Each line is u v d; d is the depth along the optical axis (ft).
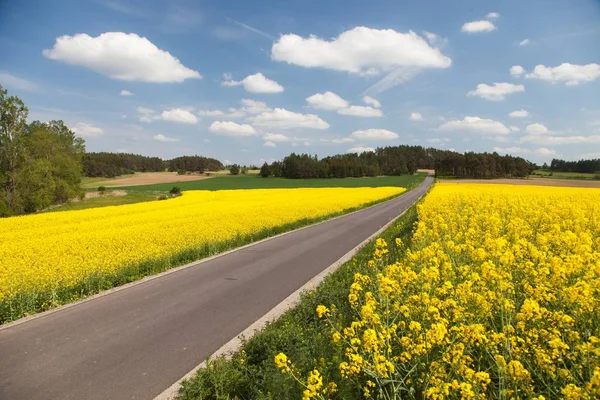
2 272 38.09
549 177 345.72
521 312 15.53
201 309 29.19
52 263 41.37
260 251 52.42
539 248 29.66
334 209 106.73
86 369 20.22
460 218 49.39
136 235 57.31
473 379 12.03
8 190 168.45
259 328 25.05
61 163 196.75
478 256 24.34
